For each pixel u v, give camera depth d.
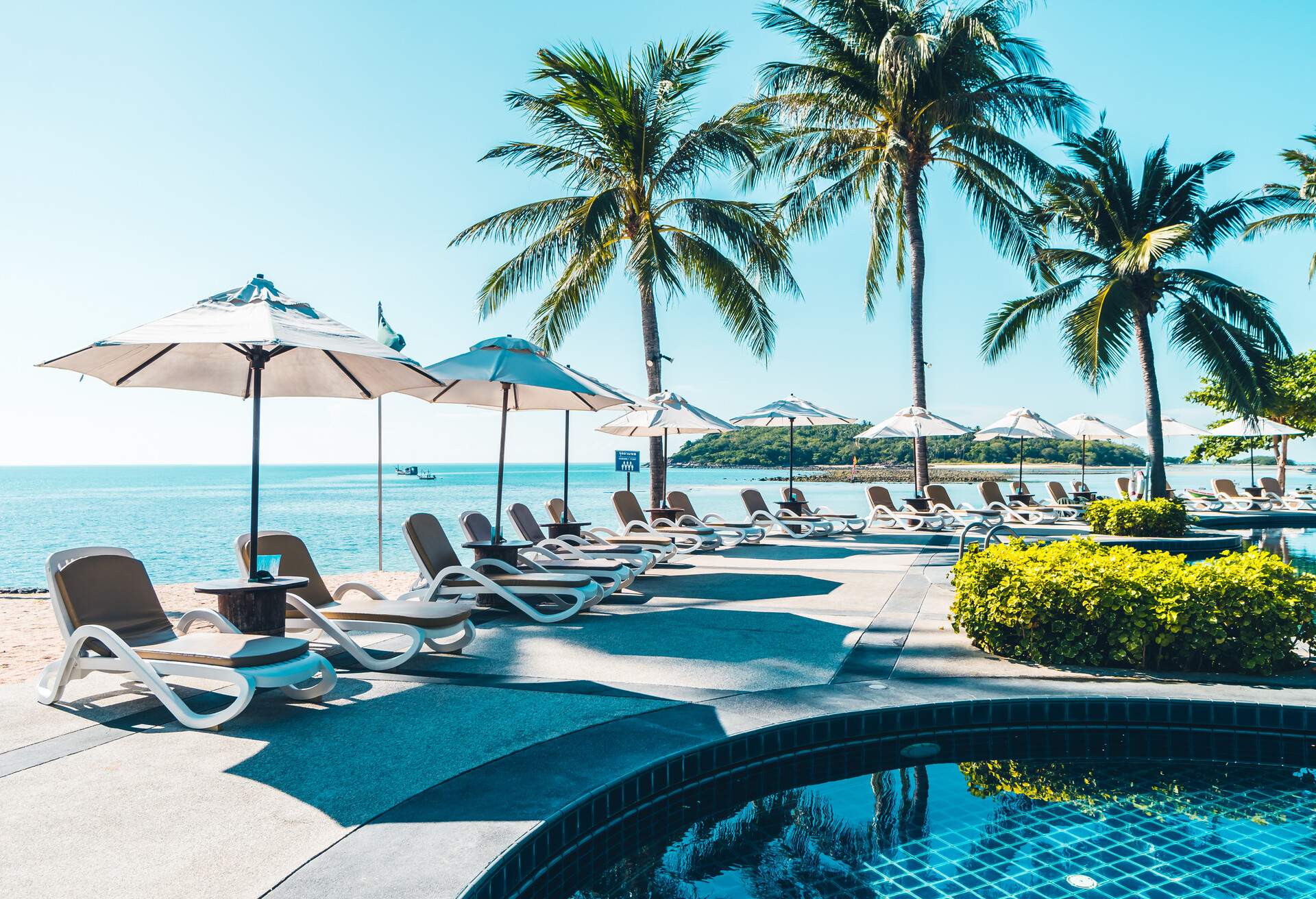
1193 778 4.18
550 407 10.24
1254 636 5.16
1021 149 17.45
